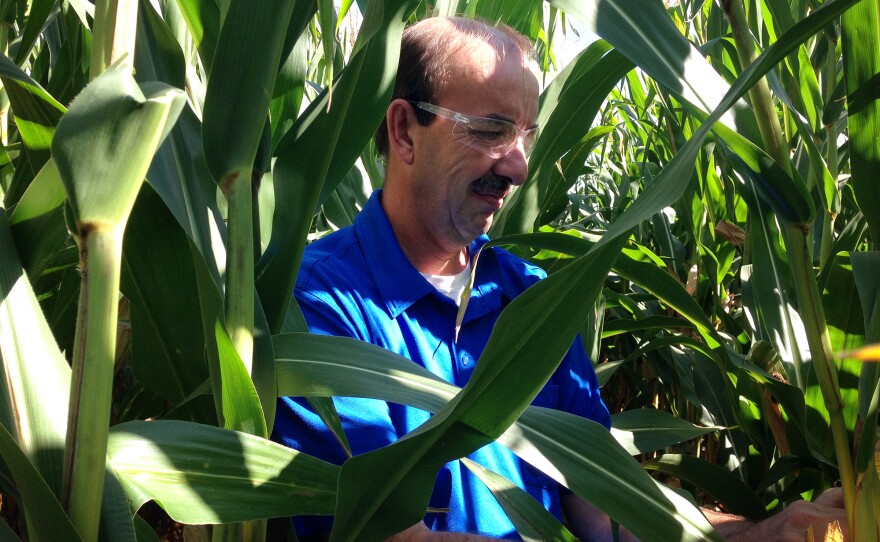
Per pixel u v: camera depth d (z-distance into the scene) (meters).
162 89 0.67
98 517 0.71
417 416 1.45
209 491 0.82
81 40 1.78
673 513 1.04
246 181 0.88
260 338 0.96
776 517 1.47
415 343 1.52
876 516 1.14
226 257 0.96
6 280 0.81
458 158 1.51
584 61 1.95
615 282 2.99
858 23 1.00
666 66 1.04
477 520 1.46
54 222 0.84
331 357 1.04
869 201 1.08
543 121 1.96
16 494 0.88
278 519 1.18
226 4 0.87
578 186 4.45
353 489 0.91
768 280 1.63
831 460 1.55
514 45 1.58
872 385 1.11
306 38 1.19
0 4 1.80
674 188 0.77
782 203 1.12
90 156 0.63
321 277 1.51
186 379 1.13
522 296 0.81
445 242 1.61
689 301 1.55
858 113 1.04
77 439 0.68
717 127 1.08
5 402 0.77
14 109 0.91
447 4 1.86
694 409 2.65
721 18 2.03
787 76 1.87
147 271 1.04
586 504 1.70
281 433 1.32
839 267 1.37
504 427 0.93
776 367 1.64
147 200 0.99
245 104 0.84
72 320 1.52
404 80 1.57
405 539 1.31
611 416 1.86
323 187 1.18
